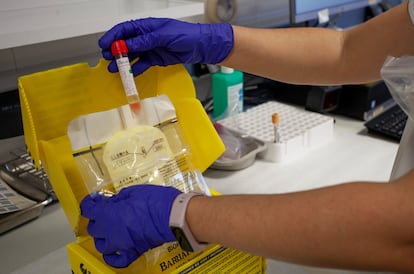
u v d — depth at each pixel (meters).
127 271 0.53
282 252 0.42
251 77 1.52
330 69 0.83
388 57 0.68
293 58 0.81
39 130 0.54
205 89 1.44
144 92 0.64
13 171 1.00
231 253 0.55
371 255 0.39
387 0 1.88
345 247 0.39
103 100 0.59
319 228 0.40
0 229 0.84
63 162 0.55
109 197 0.52
